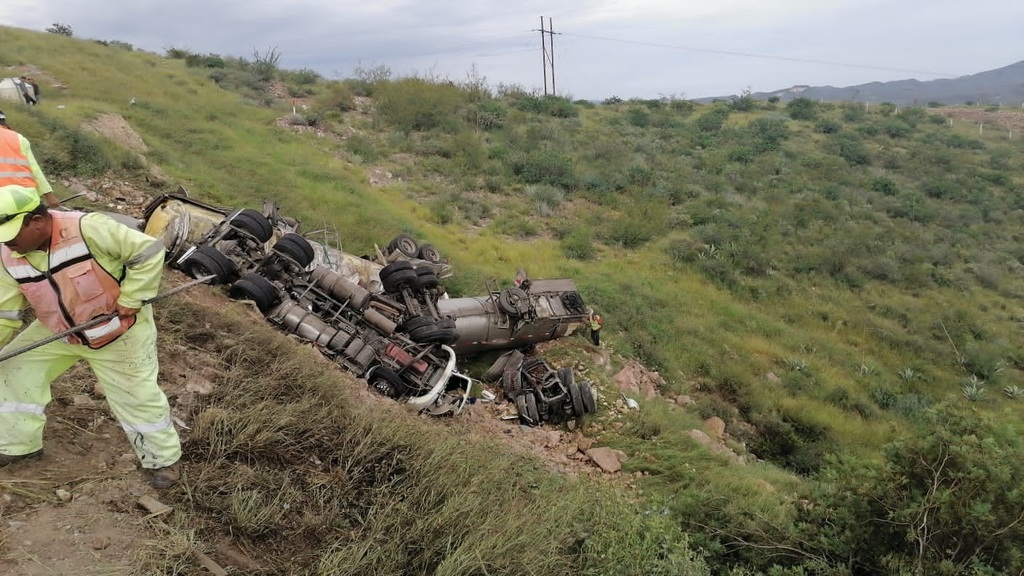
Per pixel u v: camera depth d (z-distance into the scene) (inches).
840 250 849.5
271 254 324.2
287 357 224.1
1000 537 177.9
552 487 220.1
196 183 530.0
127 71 942.4
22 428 131.0
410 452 189.0
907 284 829.8
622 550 175.8
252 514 141.6
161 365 190.4
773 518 222.7
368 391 276.7
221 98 967.0
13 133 152.3
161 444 139.7
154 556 121.7
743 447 432.1
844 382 585.9
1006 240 1035.3
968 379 642.2
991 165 1429.6
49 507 126.3
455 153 991.0
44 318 122.0
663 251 797.2
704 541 211.9
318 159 802.2
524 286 400.8
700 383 528.7
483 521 164.2
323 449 180.5
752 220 909.2
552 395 358.3
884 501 193.5
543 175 973.8
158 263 124.1
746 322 656.4
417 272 351.6
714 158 1195.9
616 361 486.9
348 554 140.1
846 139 1464.1
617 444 334.3
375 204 669.3
